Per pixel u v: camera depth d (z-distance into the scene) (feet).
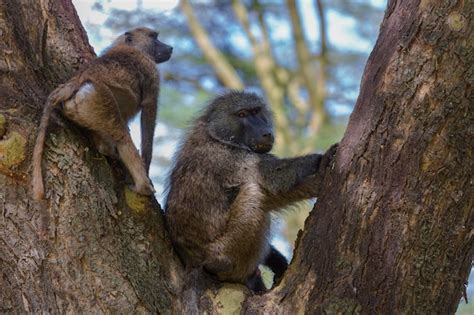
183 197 25.38
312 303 21.22
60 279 21.54
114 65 26.35
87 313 21.42
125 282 22.12
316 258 21.53
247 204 25.22
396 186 20.68
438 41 20.31
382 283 20.67
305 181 25.48
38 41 24.93
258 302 22.26
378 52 21.49
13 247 21.70
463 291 21.45
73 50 26.27
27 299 21.47
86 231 22.09
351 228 21.04
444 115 20.22
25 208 21.93
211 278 24.44
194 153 26.53
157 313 22.39
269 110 29.14
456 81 20.15
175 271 23.61
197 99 62.18
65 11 26.91
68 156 22.70
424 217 20.51
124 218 23.04
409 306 20.63
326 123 68.23
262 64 71.82
